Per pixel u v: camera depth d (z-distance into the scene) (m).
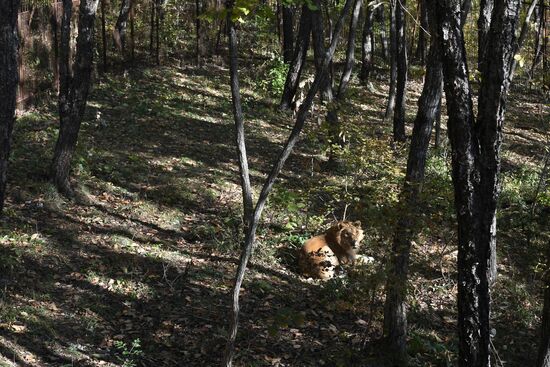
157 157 14.71
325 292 10.05
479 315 5.24
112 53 22.47
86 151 13.59
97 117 16.23
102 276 9.38
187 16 27.89
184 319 8.77
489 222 5.21
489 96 5.11
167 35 25.11
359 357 8.41
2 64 6.01
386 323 8.49
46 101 16.72
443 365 8.80
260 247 11.09
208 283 9.82
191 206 12.49
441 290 10.91
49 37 17.09
